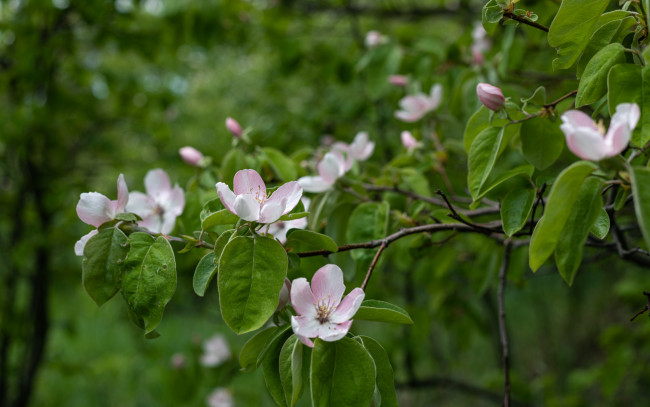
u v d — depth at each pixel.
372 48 2.92
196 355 3.90
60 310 6.54
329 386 1.12
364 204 1.87
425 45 2.83
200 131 6.53
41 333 4.27
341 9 4.10
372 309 1.20
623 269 5.17
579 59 1.37
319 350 1.13
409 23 4.19
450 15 3.96
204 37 3.67
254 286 1.16
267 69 6.08
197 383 3.80
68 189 4.04
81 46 4.45
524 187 1.54
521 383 3.89
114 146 4.78
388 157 3.64
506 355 1.88
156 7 4.11
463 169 2.81
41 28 3.83
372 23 4.59
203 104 7.65
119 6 3.79
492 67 2.37
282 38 3.88
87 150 4.75
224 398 3.89
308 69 4.77
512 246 2.15
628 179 1.02
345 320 1.19
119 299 6.06
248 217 1.20
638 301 3.99
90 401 5.84
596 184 1.06
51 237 4.02
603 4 1.24
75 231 4.43
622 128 0.98
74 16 3.89
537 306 7.00
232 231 1.25
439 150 2.35
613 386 3.52
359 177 2.09
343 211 1.98
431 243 1.91
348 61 3.68
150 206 1.75
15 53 3.79
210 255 1.28
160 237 1.30
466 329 3.42
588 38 1.32
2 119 3.68
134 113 4.60
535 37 2.37
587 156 1.03
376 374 1.19
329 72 3.78
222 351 3.79
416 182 2.09
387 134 4.10
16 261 3.96
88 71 4.39
